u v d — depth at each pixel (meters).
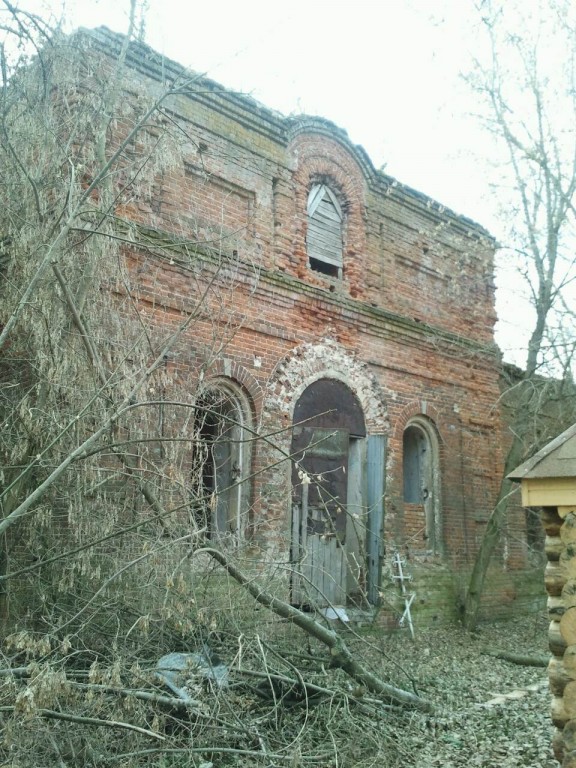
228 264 10.05
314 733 6.01
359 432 12.11
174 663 6.12
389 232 13.60
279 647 7.38
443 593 13.09
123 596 6.29
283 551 10.37
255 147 11.34
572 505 4.34
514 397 15.71
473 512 14.28
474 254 14.31
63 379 6.52
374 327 12.73
